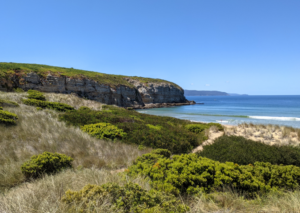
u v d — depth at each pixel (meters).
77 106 22.66
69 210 2.53
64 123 10.59
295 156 6.72
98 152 6.87
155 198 2.89
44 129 8.45
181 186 3.63
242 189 3.82
